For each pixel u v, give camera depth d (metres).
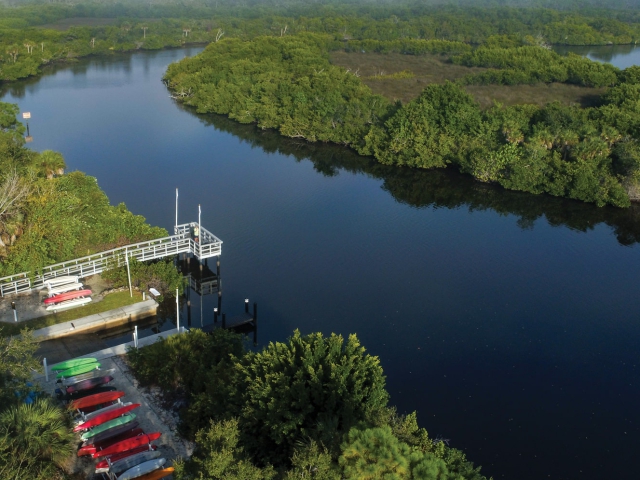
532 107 95.81
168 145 98.00
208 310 51.88
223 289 55.28
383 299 54.19
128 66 163.25
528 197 81.44
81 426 31.89
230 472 23.06
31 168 60.66
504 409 41.12
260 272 58.53
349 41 182.00
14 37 160.00
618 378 44.41
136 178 82.88
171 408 36.16
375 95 105.56
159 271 52.03
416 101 100.00
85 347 43.03
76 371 37.16
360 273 58.81
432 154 89.50
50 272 48.72
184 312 51.41
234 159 93.12
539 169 81.69
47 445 25.73
